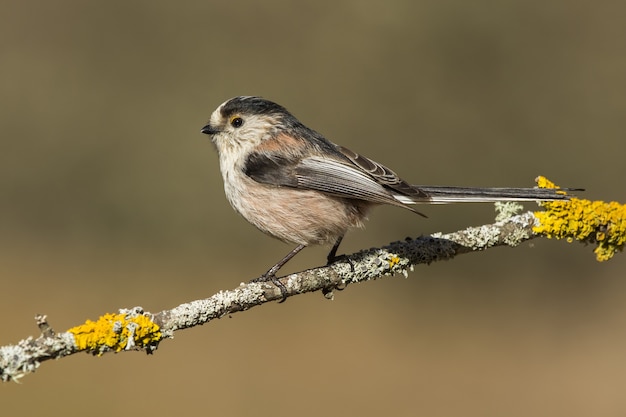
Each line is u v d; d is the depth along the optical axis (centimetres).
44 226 1501
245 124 719
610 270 1350
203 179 1562
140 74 1672
